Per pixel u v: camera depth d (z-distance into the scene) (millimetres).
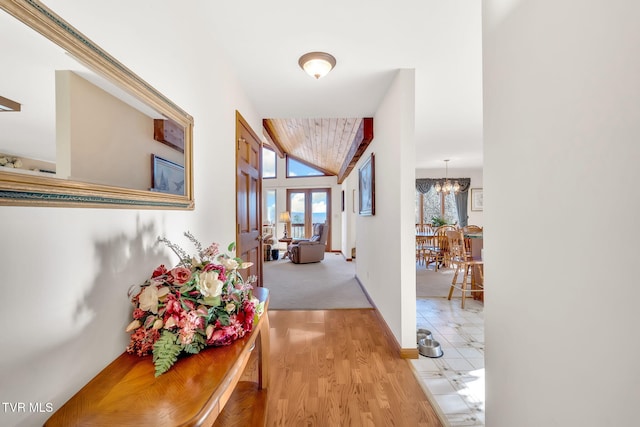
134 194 976
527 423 874
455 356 2230
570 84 703
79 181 755
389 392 1771
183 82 1401
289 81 2439
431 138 4699
